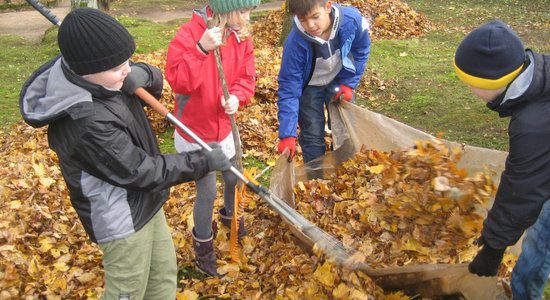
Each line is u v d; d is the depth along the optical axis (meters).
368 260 3.36
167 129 6.34
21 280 3.53
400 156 3.71
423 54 9.07
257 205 4.33
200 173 2.73
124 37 2.46
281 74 4.04
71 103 2.43
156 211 2.82
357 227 3.62
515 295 2.93
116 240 2.68
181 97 3.44
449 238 3.32
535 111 2.51
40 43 12.44
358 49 4.18
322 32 3.85
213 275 3.65
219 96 3.39
